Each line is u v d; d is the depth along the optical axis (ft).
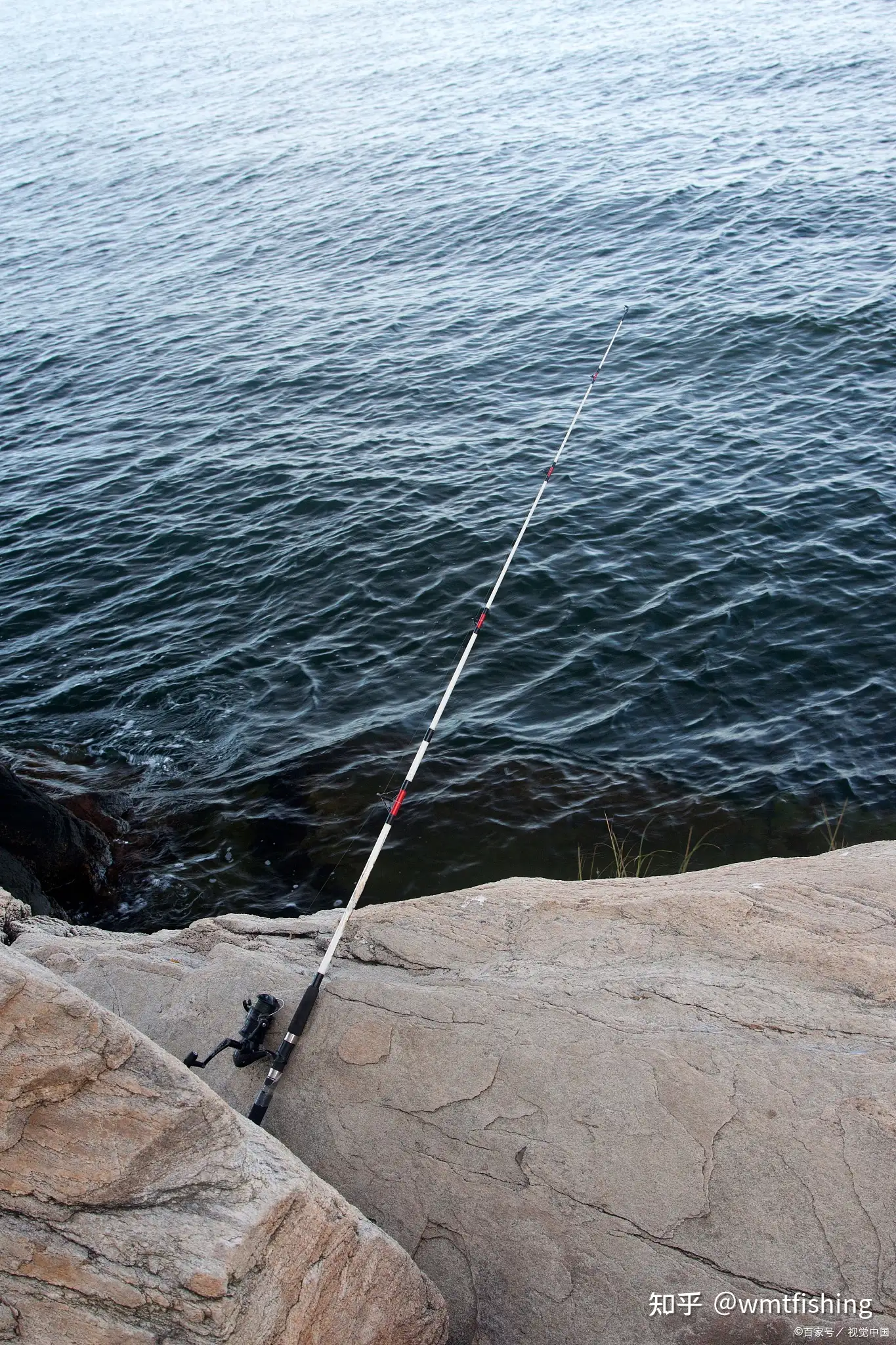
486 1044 10.37
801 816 26.04
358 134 120.78
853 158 80.18
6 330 75.05
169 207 102.78
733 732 29.30
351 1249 7.89
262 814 28.14
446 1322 8.68
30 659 37.35
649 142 96.37
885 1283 8.18
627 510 40.73
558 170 92.22
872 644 31.96
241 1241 6.88
